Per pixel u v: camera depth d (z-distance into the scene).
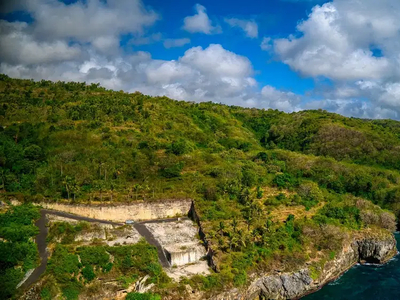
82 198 88.38
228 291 67.81
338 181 120.75
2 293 57.53
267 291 73.31
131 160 108.44
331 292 76.69
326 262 81.12
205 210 89.75
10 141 107.12
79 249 69.81
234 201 96.94
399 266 88.69
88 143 114.56
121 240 77.44
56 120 126.56
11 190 88.19
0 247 63.81
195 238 82.94
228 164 120.44
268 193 106.81
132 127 134.00
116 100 156.50
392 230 98.94
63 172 96.19
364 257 90.56
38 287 60.56
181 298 65.25
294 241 83.69
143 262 70.88
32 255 66.94
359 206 103.50
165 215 92.69
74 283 64.06
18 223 74.62
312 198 104.38
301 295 75.56
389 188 120.81
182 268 73.56
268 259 76.31
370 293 76.00
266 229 82.31
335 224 91.56
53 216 81.06
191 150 127.94
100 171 98.69
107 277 67.31
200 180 104.19
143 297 64.12
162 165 108.94
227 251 76.25
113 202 88.44
